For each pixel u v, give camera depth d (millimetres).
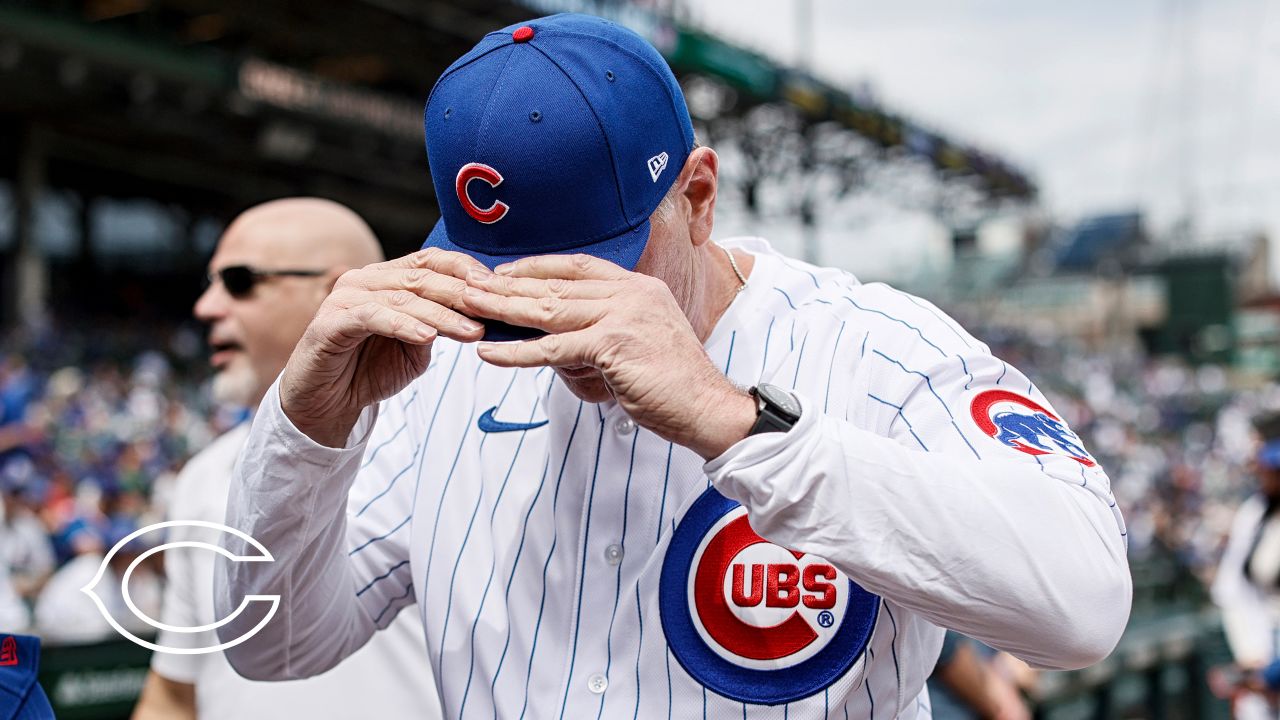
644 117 1145
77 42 18297
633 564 1255
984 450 1141
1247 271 51938
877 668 1224
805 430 1052
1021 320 49625
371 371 1237
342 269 2268
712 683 1203
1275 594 4281
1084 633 1056
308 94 22062
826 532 1048
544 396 1378
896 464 1059
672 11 20953
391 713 2010
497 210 1138
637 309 1051
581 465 1295
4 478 9031
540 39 1135
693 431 1048
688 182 1241
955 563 1034
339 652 1471
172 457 14578
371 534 1460
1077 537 1060
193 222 35312
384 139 25688
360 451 1285
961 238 47469
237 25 22906
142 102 22406
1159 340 48750
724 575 1217
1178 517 16453
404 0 20266
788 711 1191
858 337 1284
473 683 1317
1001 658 3193
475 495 1373
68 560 6801
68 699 2855
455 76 1161
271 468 1239
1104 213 58875
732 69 22922
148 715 2164
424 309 1097
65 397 16922
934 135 31656
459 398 1444
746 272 1405
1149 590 5609
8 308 25844
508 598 1312
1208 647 5102
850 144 29297
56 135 26125
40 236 25312
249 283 2199
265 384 2258
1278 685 4215
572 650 1264
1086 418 29516
